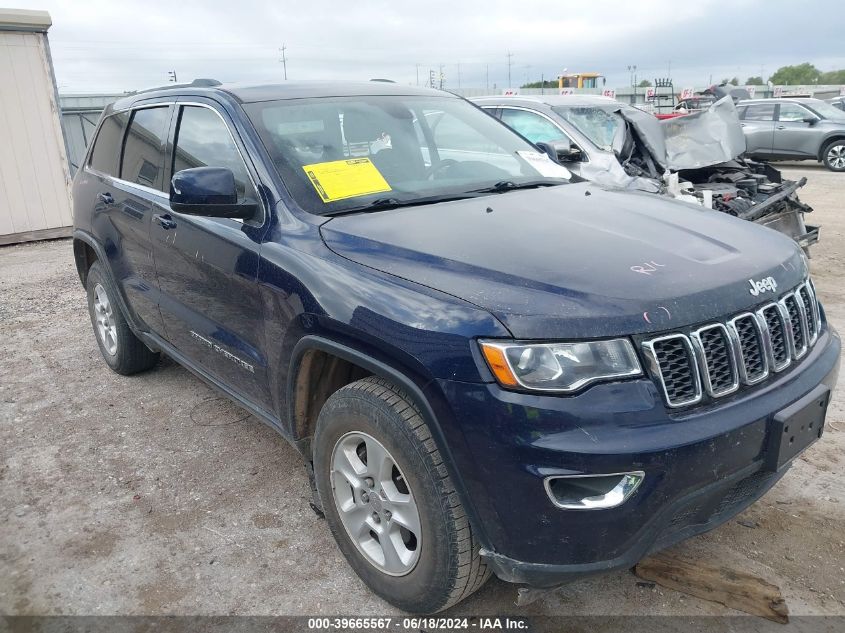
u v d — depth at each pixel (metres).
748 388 2.25
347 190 2.96
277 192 2.90
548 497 2.00
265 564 2.88
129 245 4.05
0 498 3.42
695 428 2.04
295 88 3.54
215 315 3.28
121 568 2.87
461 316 2.11
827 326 2.81
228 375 3.36
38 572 2.86
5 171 10.01
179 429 4.09
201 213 2.87
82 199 4.72
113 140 4.52
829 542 2.85
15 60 9.88
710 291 2.20
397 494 2.41
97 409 4.39
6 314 6.55
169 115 3.80
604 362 2.02
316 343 2.52
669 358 2.09
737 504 2.41
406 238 2.52
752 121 17.59
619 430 1.98
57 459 3.78
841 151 16.28
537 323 2.04
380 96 3.67
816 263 7.53
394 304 2.26
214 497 3.37
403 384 2.22
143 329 4.28
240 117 3.20
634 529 2.03
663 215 2.89
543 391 1.99
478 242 2.46
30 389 4.74
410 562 2.39
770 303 2.36
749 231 2.81
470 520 2.17
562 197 3.15
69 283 7.73
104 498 3.39
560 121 7.18
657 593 2.63
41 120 10.18
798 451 2.34
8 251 9.79
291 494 3.38
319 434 2.63
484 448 2.04
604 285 2.15
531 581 2.13
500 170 3.54
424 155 3.39
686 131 7.66
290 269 2.66
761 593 2.50
